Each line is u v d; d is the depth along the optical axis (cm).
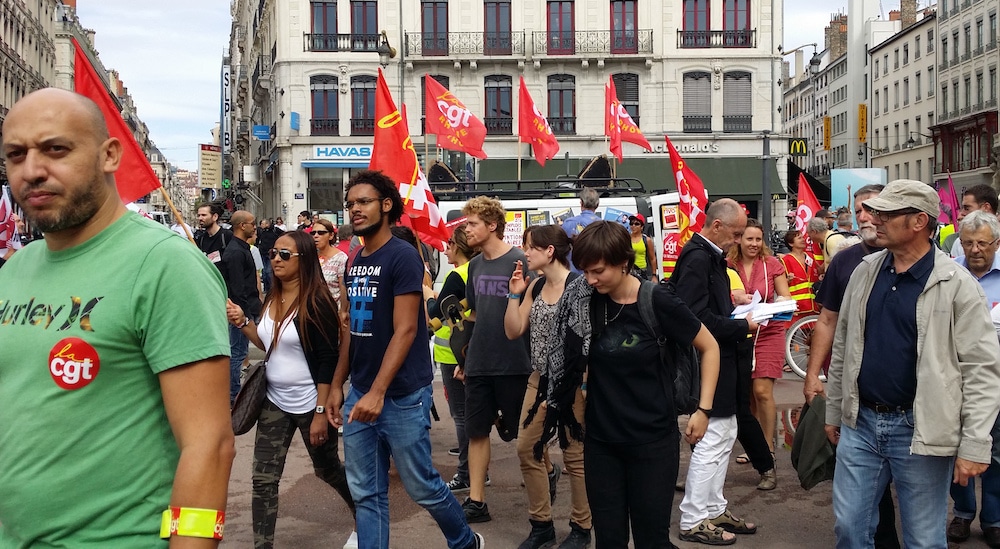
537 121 1623
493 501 641
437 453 784
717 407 551
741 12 3606
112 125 507
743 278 727
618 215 1221
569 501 643
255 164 5044
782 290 732
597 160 1684
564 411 416
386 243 462
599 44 3594
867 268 424
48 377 222
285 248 489
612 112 1655
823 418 511
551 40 3609
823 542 550
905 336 402
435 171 1512
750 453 655
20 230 1127
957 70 5722
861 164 7556
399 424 451
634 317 398
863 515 418
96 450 224
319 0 3622
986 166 5350
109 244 234
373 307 453
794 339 1130
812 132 9288
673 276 543
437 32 3619
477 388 581
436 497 464
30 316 228
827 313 515
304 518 605
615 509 404
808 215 1527
